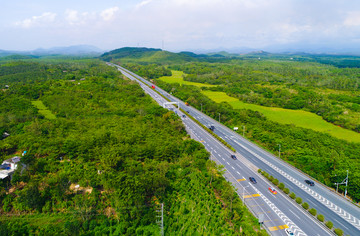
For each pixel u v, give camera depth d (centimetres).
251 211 8531
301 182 10575
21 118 15775
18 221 7588
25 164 9581
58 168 10219
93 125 14788
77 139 12000
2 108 17225
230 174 11081
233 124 17900
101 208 8075
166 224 7606
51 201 8350
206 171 10750
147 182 8669
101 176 9156
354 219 8269
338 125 18712
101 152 10788
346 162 11069
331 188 10294
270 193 9662
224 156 12950
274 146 13812
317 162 11512
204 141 14938
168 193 8919
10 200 8288
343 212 8631
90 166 10150
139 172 9581
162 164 10069
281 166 11994
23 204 8031
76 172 9700
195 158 11456
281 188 9819
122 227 7331
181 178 9969
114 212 8094
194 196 8969
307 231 7650
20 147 11738
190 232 7375
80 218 7644
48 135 13225
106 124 15050
